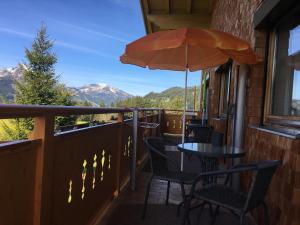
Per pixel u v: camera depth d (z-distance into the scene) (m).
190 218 3.32
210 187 2.79
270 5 3.16
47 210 1.84
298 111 3.03
